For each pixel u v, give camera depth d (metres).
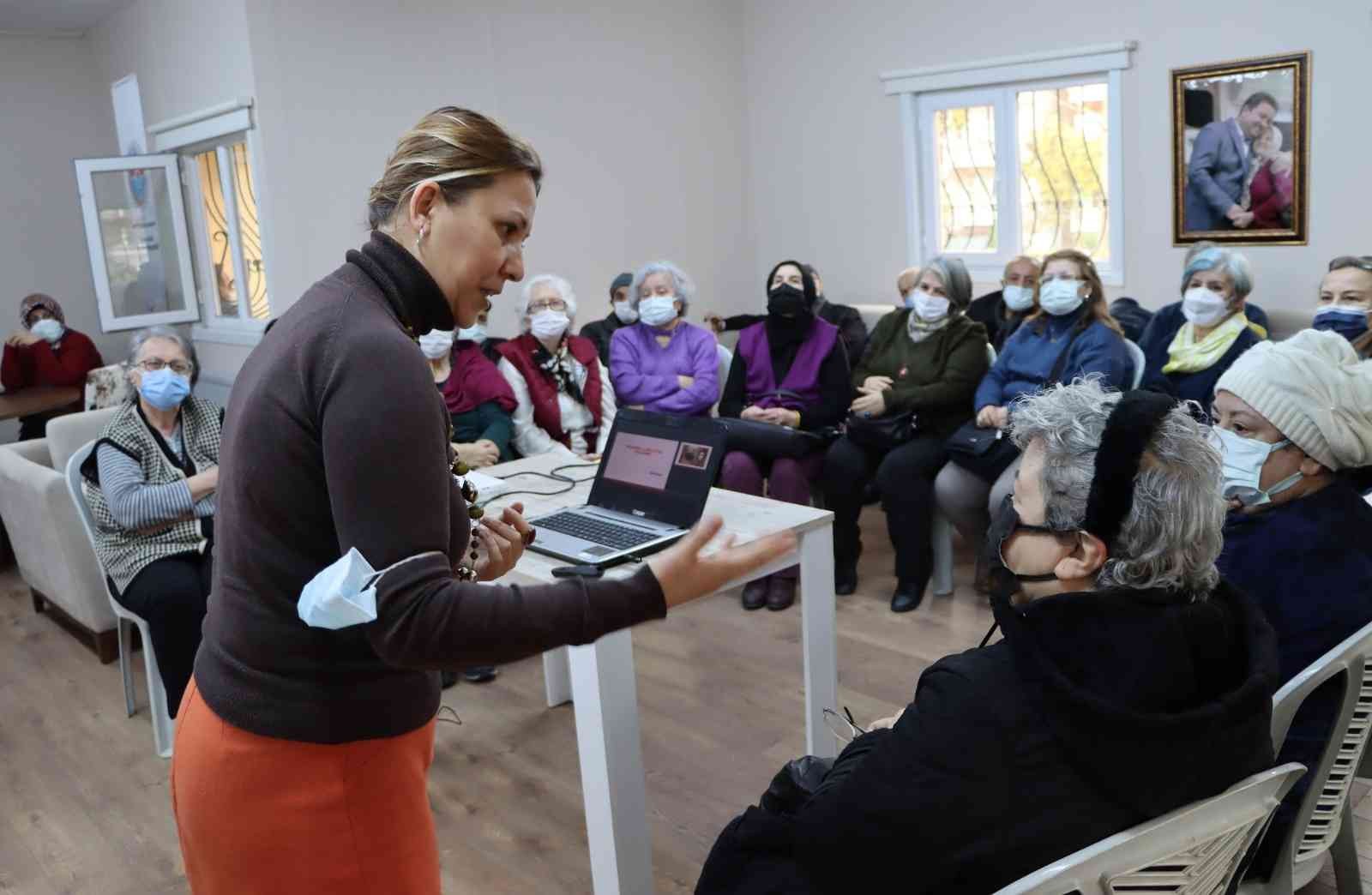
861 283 6.04
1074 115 5.12
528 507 2.48
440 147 1.09
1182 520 1.07
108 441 2.93
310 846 1.14
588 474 2.78
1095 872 1.03
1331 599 1.59
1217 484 1.10
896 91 5.64
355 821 1.15
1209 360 3.58
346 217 4.75
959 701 1.08
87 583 3.42
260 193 4.58
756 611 3.64
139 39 5.42
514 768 2.72
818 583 2.35
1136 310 4.63
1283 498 1.71
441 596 0.97
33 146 5.95
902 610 3.57
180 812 1.19
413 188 1.09
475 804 2.56
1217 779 1.06
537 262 5.45
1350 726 1.51
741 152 6.35
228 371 5.54
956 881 1.07
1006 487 3.36
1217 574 1.16
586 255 5.65
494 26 5.14
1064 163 5.20
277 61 4.49
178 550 2.92
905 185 5.72
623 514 2.35
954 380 3.75
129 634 3.10
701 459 2.26
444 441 1.06
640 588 1.01
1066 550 1.15
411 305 1.11
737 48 6.25
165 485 2.89
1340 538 1.65
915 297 3.88
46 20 5.64
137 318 5.50
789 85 6.14
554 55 5.39
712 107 6.16
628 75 5.72
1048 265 3.59
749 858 1.26
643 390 3.98
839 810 1.12
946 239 5.72
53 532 3.39
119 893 2.29
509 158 1.11
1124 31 4.85
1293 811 1.46
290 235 4.59
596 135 5.61
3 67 5.82
